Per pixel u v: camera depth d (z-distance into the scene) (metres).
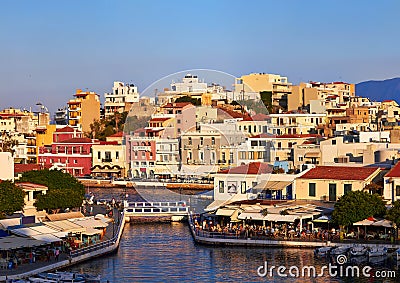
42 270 89.06
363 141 167.75
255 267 94.44
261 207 117.31
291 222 111.50
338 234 107.56
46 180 138.00
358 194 108.69
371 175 123.00
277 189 126.31
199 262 98.25
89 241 108.31
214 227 116.19
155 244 112.75
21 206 116.25
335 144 157.88
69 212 123.06
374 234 106.75
